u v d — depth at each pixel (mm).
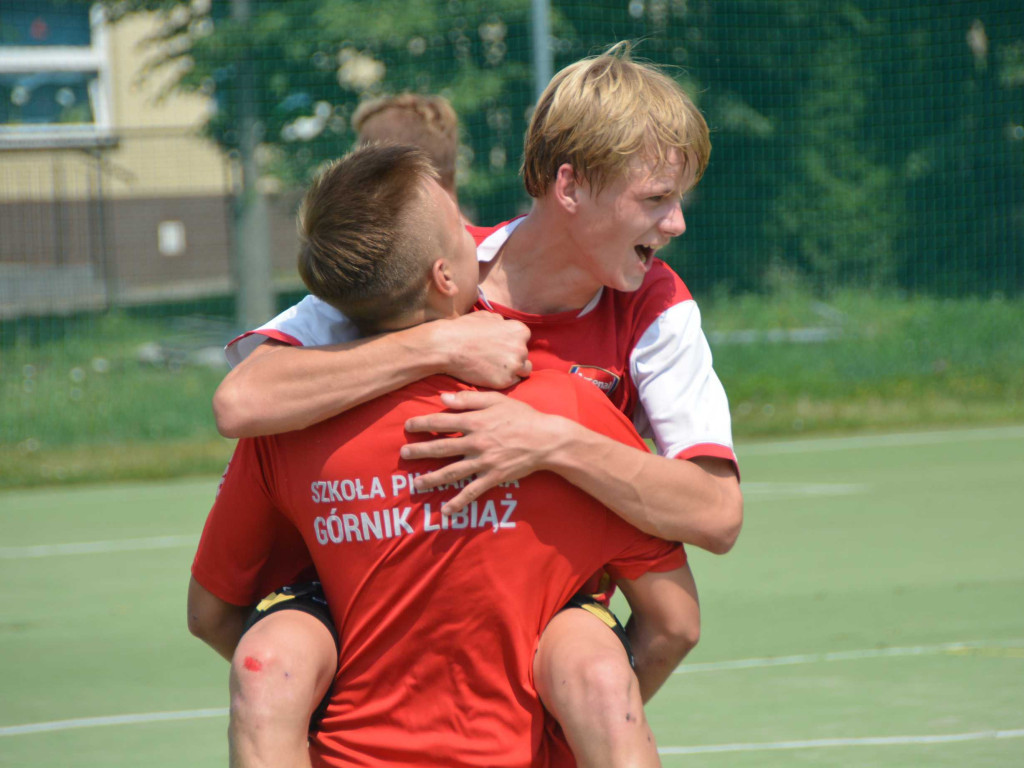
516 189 63094
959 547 20609
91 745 12148
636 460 6523
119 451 33688
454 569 6383
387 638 6500
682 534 6699
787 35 72375
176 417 38625
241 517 7004
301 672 6332
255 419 6504
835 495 25812
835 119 73312
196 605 7312
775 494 26188
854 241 73000
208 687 14344
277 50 66375
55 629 17250
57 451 34031
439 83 64125
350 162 6766
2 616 18078
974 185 69625
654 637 7070
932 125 71375
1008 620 15945
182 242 77062
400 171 6664
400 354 6445
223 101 69438
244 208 62156
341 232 6539
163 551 22453
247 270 61625
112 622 17594
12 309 55250
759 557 20391
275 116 66938
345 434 6508
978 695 12781
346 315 6891
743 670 14117
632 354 7320
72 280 57531
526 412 6402
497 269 7398
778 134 73438
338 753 6520
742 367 43750
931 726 11789
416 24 64125
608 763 5988
